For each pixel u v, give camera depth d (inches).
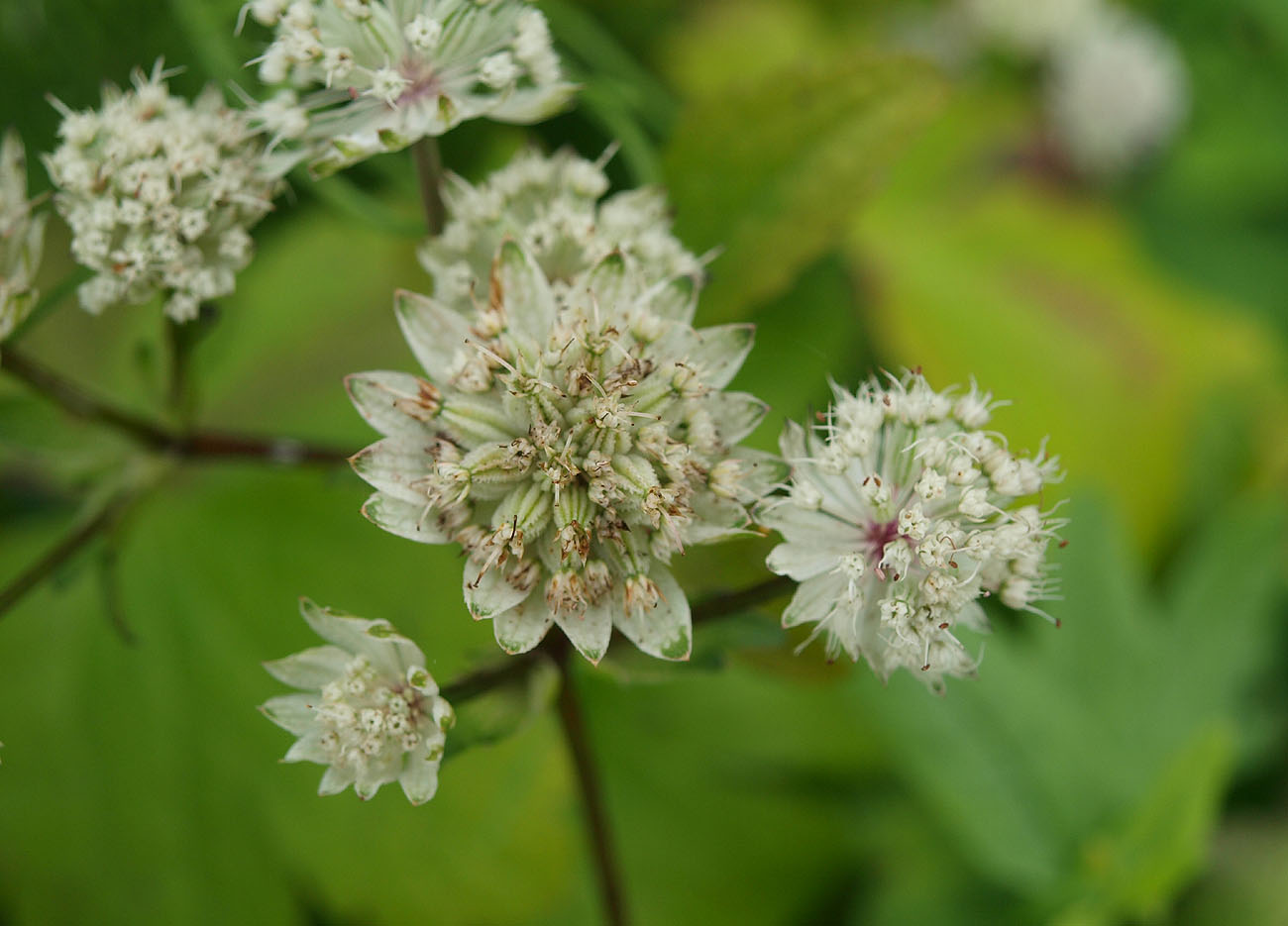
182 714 11.7
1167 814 11.0
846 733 12.1
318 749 9.2
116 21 11.5
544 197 10.0
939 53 16.1
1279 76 16.1
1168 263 15.6
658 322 9.3
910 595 9.3
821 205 10.8
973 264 14.3
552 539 9.2
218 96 9.9
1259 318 15.3
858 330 13.1
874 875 11.9
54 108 11.8
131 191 9.8
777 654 11.0
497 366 9.3
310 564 11.8
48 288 12.3
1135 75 15.7
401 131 9.6
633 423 9.2
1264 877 11.9
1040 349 13.9
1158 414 13.8
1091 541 11.8
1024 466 9.3
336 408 12.3
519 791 11.4
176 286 9.8
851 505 9.3
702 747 12.0
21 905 11.5
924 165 14.8
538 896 11.4
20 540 12.1
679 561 10.6
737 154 10.8
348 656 9.2
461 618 11.6
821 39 14.9
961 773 11.3
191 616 11.8
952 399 9.4
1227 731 11.0
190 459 10.6
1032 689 11.4
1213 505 13.7
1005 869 11.3
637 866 11.8
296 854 11.5
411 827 11.5
